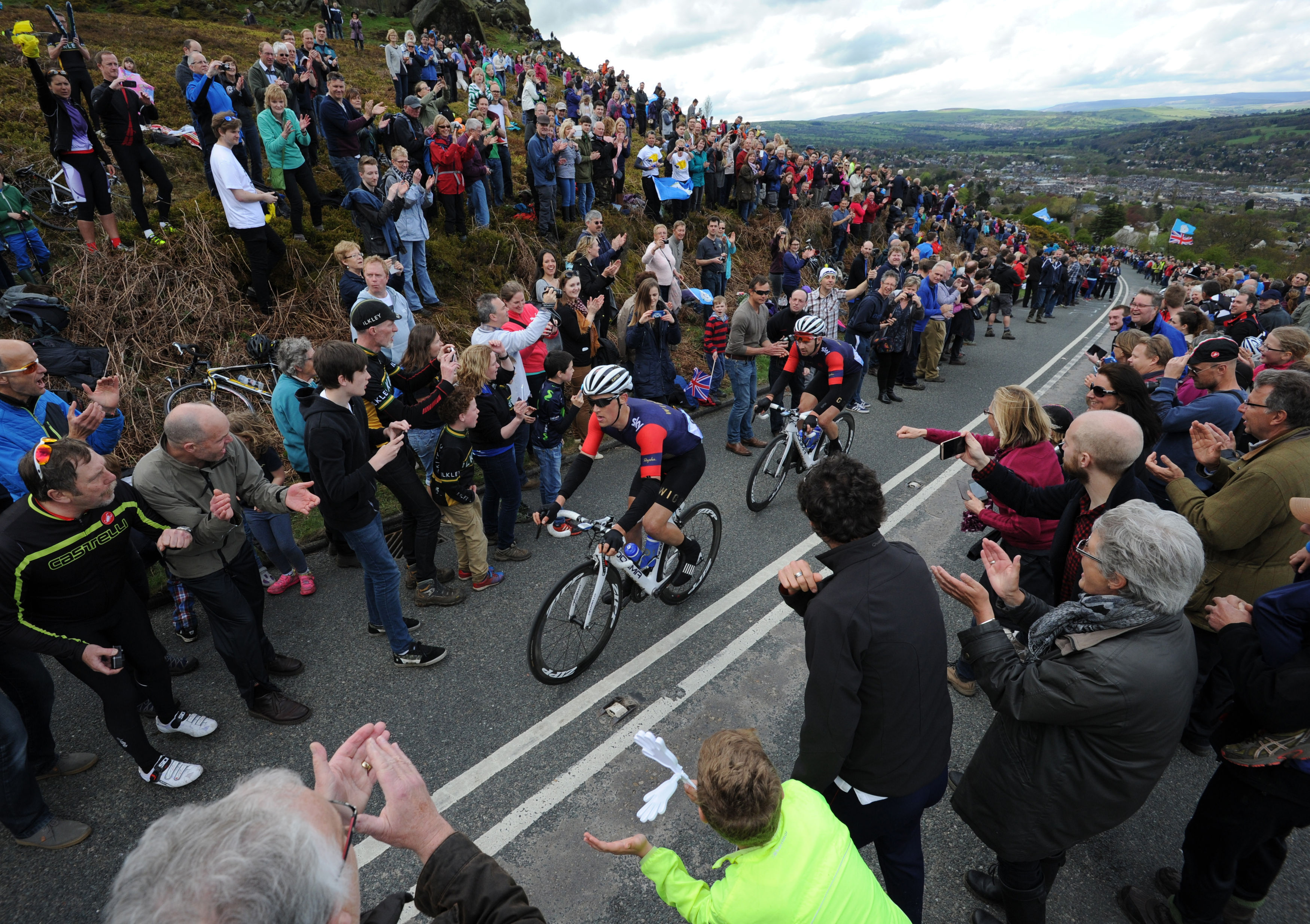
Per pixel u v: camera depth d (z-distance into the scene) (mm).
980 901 2541
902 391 9945
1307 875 2674
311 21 26375
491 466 4539
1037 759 1966
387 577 3535
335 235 8227
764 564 5012
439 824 1272
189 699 3533
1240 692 1997
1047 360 12422
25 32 5773
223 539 3051
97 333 6141
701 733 3367
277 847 867
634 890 2578
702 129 17094
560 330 6402
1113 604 1794
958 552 5281
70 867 2633
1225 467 3090
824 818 1609
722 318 8109
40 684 2867
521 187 12008
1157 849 2783
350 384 3213
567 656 3754
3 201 6172
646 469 3590
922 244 14203
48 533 2521
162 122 10492
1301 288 11695
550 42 33062
